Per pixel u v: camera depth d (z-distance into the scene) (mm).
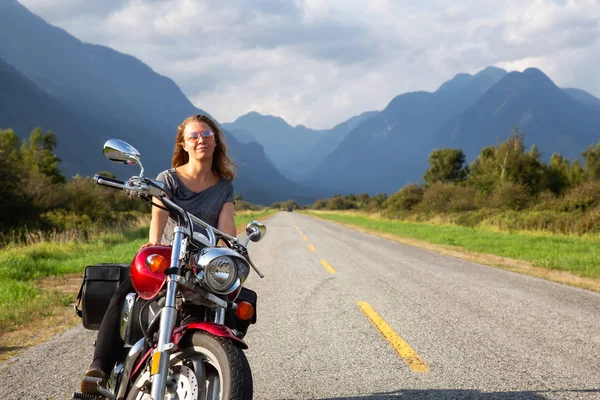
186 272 2723
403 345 5500
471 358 5027
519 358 5023
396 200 57844
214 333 2523
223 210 3438
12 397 3938
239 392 2365
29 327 6340
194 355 2639
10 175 22734
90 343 5574
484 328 6289
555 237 22453
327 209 165125
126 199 36500
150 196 2918
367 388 4164
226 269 2613
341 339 5770
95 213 27094
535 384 4250
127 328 2963
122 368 2900
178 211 2906
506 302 8023
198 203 3352
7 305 7203
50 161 55312
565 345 5516
